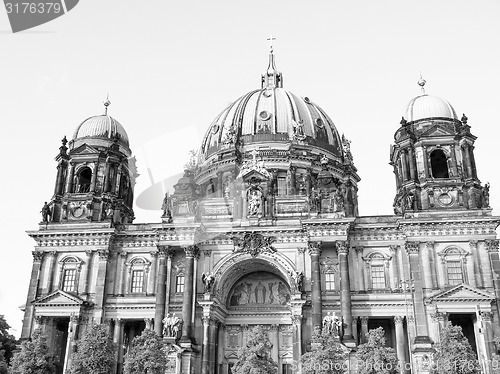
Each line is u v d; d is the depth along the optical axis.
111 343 68.06
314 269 75.38
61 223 84.38
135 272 82.12
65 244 82.94
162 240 80.50
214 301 76.12
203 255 80.75
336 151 105.94
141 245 83.12
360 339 73.81
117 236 83.25
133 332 82.62
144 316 78.81
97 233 82.06
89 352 65.69
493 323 70.56
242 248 79.44
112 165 89.31
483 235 75.38
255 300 84.25
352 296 75.69
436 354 62.75
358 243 78.69
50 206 86.94
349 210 95.94
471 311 70.88
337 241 76.25
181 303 78.69
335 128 112.06
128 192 92.69
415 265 75.06
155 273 81.25
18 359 68.25
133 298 79.75
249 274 85.62
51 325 78.94
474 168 80.38
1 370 69.62
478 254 74.69
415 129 85.00
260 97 108.75
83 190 90.12
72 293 79.31
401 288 75.38
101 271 80.56
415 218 76.81
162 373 64.50
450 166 81.00
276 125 103.12
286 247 79.00
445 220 75.81
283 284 84.25
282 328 81.81
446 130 82.50
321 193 82.75
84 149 89.19
